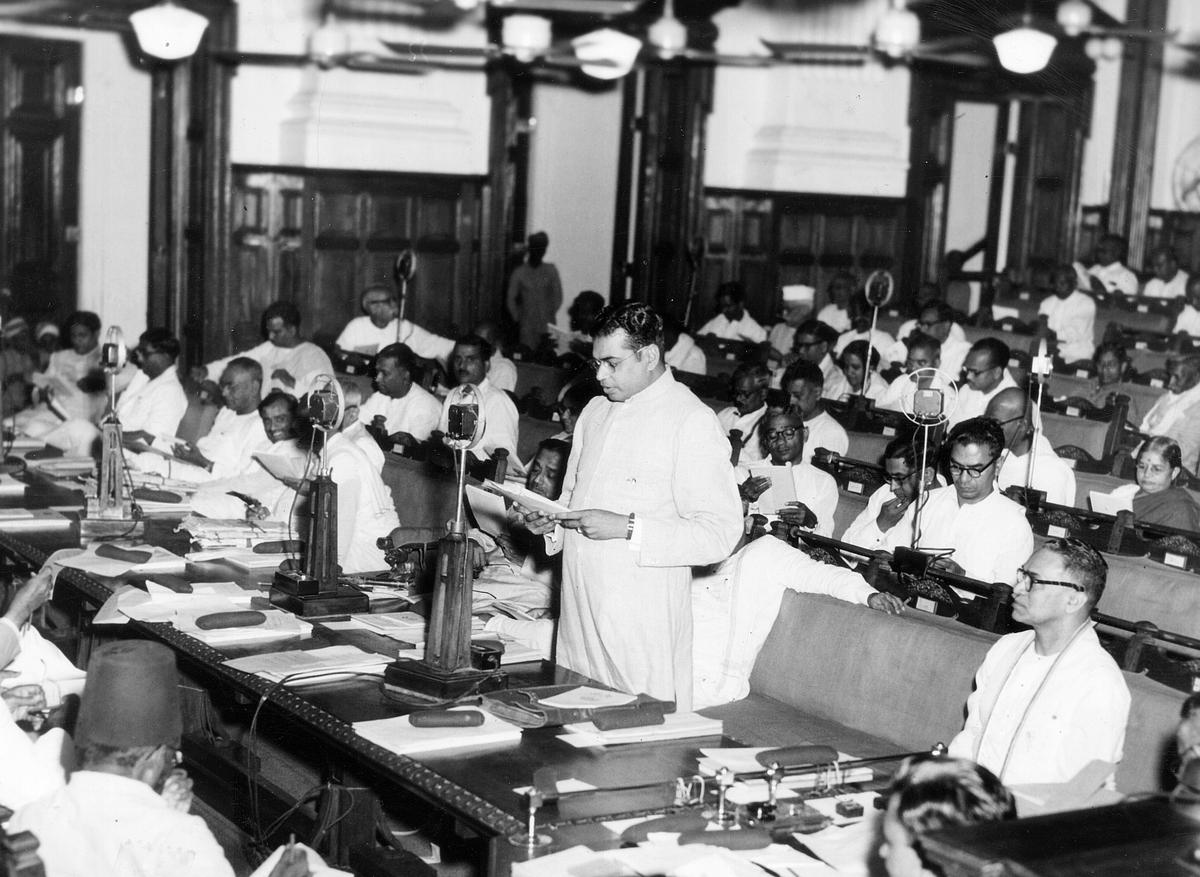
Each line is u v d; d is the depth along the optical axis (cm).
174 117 1245
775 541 477
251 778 404
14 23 1207
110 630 523
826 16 1451
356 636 416
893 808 225
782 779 321
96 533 543
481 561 535
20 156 1223
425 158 1342
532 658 407
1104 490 740
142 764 290
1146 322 1280
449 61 1344
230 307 1263
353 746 332
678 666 420
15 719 382
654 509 414
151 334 850
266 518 589
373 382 850
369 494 582
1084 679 338
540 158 1430
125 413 845
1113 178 1534
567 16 1391
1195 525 631
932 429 578
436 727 338
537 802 287
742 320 1330
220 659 390
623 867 274
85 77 1233
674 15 1417
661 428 415
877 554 468
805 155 1469
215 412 852
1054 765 337
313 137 1277
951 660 414
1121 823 202
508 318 1412
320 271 1302
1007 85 1520
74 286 1252
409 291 1356
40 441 813
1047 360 667
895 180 1496
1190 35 1506
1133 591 543
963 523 529
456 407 366
